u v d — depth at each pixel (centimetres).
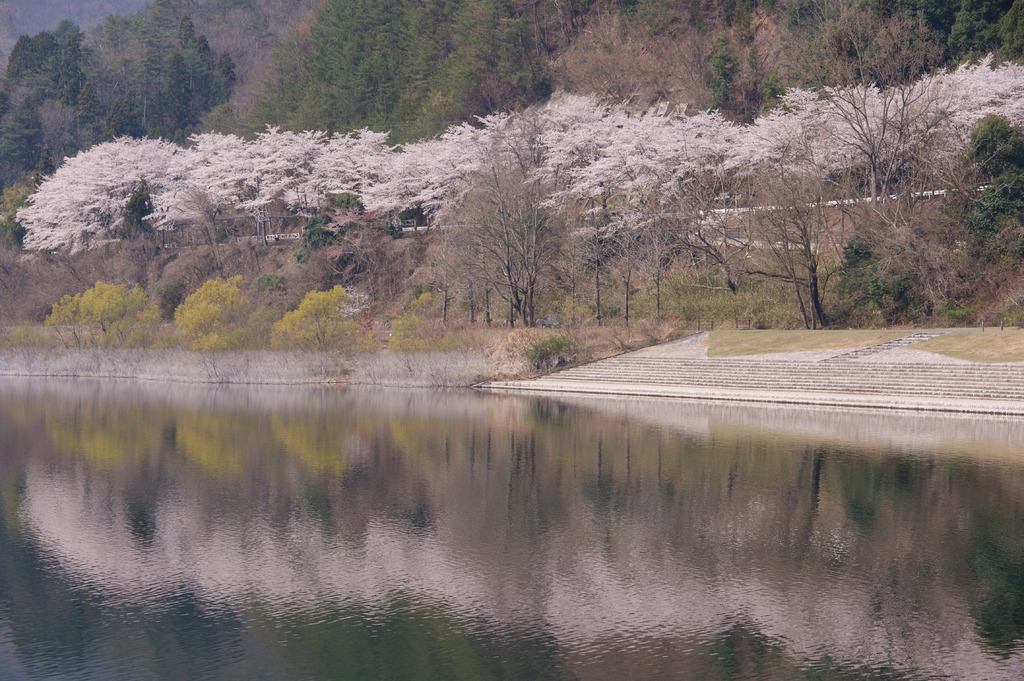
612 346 6525
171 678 1689
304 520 2744
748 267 7081
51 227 12150
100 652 1806
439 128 11131
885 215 6431
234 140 11419
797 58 8844
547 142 8838
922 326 6059
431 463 3572
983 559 2300
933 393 4781
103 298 8162
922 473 3191
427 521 2725
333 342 7012
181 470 3488
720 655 1766
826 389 5172
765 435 3997
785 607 2002
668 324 6775
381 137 10725
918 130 6819
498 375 6406
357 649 1809
